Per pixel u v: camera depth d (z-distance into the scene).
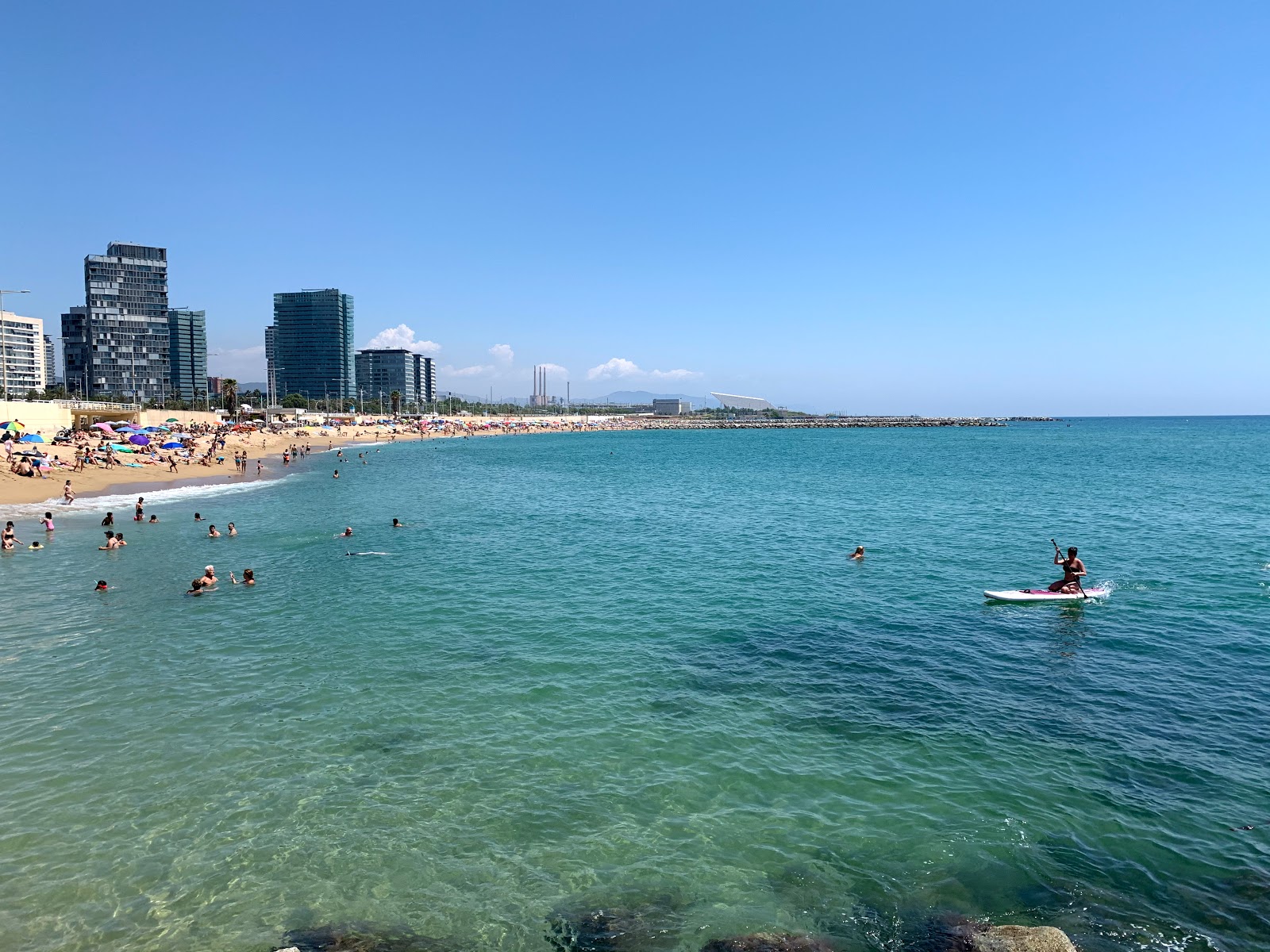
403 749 14.30
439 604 24.98
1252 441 149.88
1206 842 11.09
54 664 18.92
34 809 12.14
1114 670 18.22
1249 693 16.69
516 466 95.81
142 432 90.62
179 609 24.31
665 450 137.88
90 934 9.45
